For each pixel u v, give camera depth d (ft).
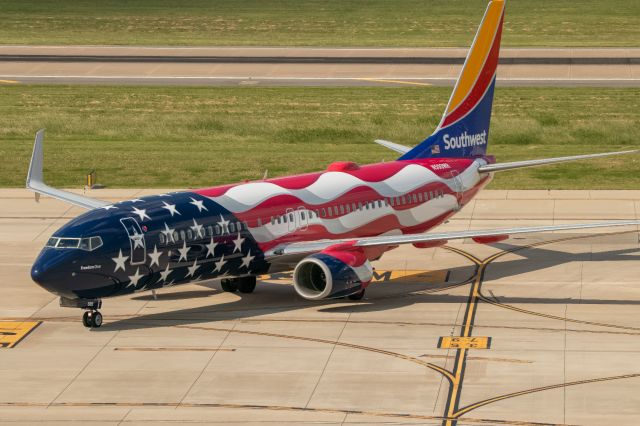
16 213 467.52
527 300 333.42
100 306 310.86
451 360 276.62
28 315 322.96
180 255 315.17
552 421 233.76
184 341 295.69
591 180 534.37
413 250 402.72
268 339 296.71
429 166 387.96
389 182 372.58
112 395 254.68
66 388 259.60
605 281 353.72
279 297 342.64
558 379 260.62
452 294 342.64
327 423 234.58
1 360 281.13
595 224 334.65
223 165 585.63
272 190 344.28
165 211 317.22
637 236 416.05
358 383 260.62
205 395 253.65
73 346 292.61
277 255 334.44
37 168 397.19
